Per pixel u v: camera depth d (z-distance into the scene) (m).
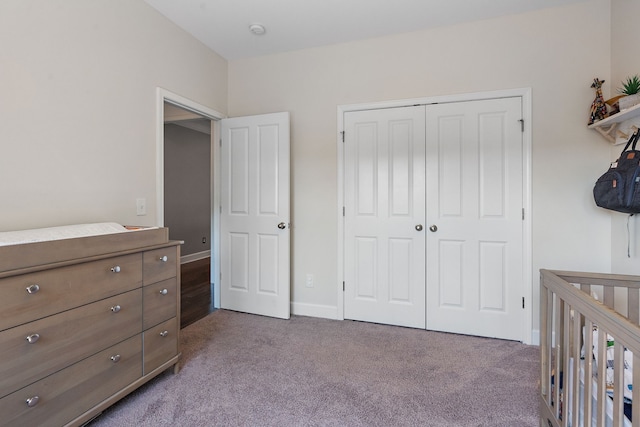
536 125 2.38
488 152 2.49
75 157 1.82
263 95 3.10
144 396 1.74
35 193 1.63
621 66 2.09
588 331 1.13
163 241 1.86
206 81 2.91
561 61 2.32
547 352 1.50
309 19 2.48
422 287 2.68
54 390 1.29
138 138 2.22
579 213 2.30
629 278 1.50
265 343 2.41
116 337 1.56
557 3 2.28
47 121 1.68
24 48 1.57
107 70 2.00
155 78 2.36
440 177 2.61
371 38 2.76
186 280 4.26
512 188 2.44
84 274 1.40
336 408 1.65
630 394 1.15
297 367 2.05
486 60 2.48
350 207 2.85
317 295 2.98
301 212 3.00
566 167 2.32
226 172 3.15
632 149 1.78
